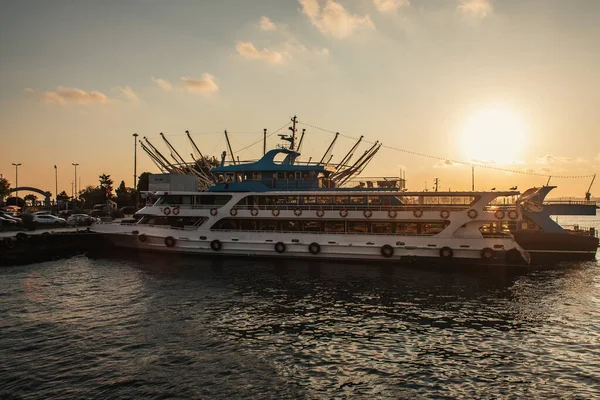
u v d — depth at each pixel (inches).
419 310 1072.8
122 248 1882.4
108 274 1462.8
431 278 1425.9
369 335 896.9
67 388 657.6
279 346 831.7
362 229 1696.6
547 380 698.8
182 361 757.9
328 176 2070.6
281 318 999.6
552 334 907.4
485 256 1557.6
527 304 1132.5
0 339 851.4
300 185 1914.4
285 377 702.5
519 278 1444.4
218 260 1702.8
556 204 1990.7
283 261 1679.4
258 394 647.8
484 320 999.0
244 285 1311.5
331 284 1332.4
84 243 1971.0
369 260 1652.3
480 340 873.5
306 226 1740.9
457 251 1588.3
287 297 1181.1
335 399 637.9
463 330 931.3
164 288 1269.7
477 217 1583.4
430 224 1651.1
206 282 1346.0
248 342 850.1
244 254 1732.3
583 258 1841.8
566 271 1572.3
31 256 1811.0
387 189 1828.2
